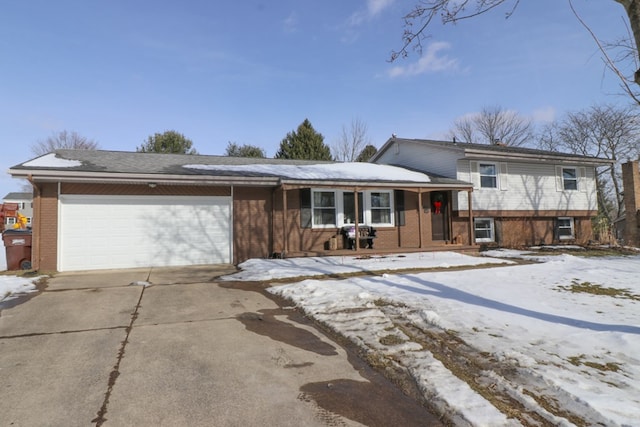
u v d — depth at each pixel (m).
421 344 4.70
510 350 4.43
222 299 7.14
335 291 7.43
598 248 16.70
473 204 16.19
